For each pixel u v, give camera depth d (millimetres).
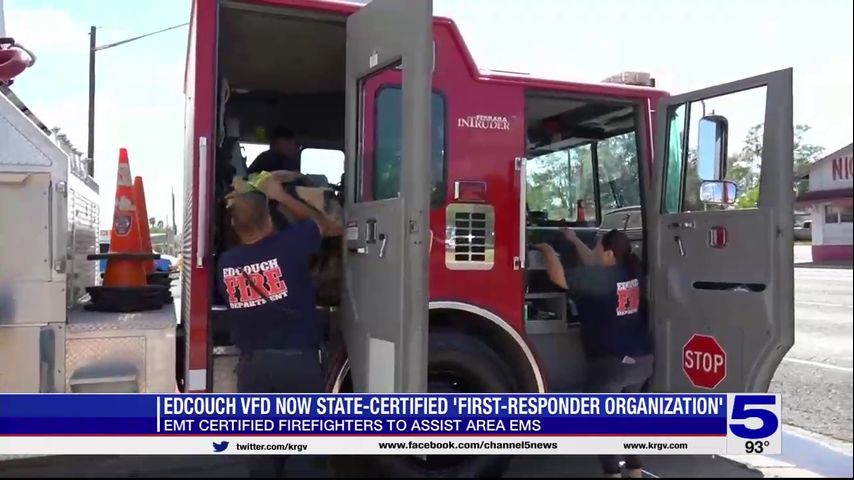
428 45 2990
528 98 4258
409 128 3029
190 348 3381
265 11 3629
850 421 5711
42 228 3277
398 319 3066
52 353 3301
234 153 4402
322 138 5273
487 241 3896
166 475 4195
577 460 4523
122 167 4016
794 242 3766
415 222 3014
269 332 3465
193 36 3609
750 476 4430
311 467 3963
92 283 4895
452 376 3867
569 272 4301
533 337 4316
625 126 4707
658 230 4465
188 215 3824
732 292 3994
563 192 4867
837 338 9922
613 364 4129
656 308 4480
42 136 3283
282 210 3643
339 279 3832
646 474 4477
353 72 3596
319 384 3533
